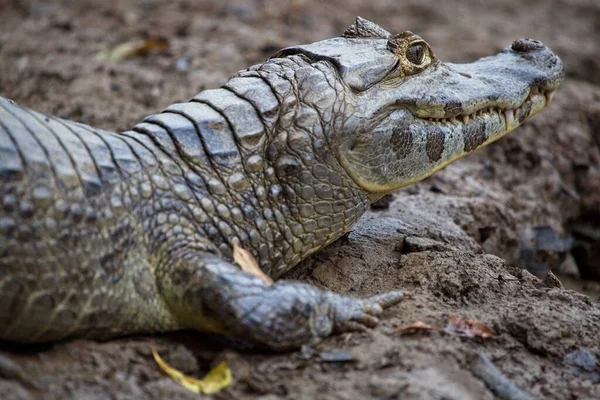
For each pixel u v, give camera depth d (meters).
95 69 15.23
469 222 10.95
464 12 24.50
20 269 6.50
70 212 6.77
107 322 7.00
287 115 7.85
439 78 8.67
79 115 13.62
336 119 7.93
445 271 8.36
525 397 6.77
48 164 6.78
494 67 9.41
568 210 14.20
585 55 20.19
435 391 6.52
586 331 7.68
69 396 6.28
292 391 6.57
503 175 13.75
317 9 22.09
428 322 7.50
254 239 7.73
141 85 14.75
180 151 7.52
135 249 7.13
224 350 7.02
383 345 7.07
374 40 8.64
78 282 6.78
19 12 19.47
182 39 17.69
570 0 27.09
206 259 7.07
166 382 6.61
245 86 7.97
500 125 9.22
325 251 8.82
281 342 6.86
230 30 18.56
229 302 6.79
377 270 8.55
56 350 6.85
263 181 7.77
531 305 7.95
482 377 6.93
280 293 6.93
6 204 6.47
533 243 12.86
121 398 6.34
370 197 8.41
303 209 7.92
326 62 8.19
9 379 6.32
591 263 14.22
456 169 13.12
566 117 15.53
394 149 8.27
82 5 20.08
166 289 7.12
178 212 7.36
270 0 22.12
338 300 7.30
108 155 7.23
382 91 8.21
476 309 7.91
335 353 6.95
